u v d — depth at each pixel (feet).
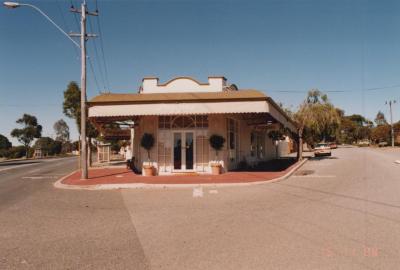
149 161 61.52
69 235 21.90
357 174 57.06
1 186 51.96
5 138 245.65
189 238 20.75
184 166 61.57
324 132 102.83
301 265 15.69
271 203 32.12
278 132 110.42
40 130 237.25
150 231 22.66
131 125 75.20
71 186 48.80
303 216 26.02
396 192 36.86
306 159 106.42
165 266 15.99
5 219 26.96
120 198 37.42
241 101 54.03
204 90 71.00
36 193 42.86
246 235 21.09
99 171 76.02
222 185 46.32
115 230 23.04
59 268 15.92
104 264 16.38
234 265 15.90
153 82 71.36
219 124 61.93
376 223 23.39
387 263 15.80
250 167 77.15
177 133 62.03
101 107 54.85
